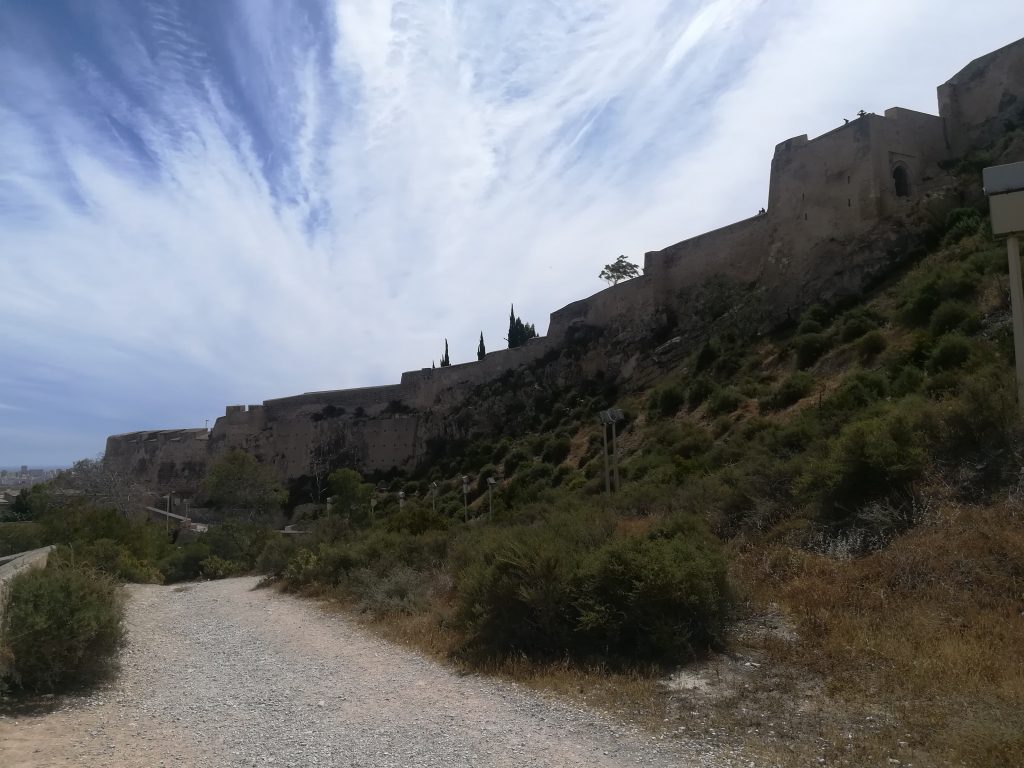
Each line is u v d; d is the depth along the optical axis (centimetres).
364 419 6969
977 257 2386
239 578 2622
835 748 521
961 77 3503
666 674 757
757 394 2972
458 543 1579
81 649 801
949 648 666
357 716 670
